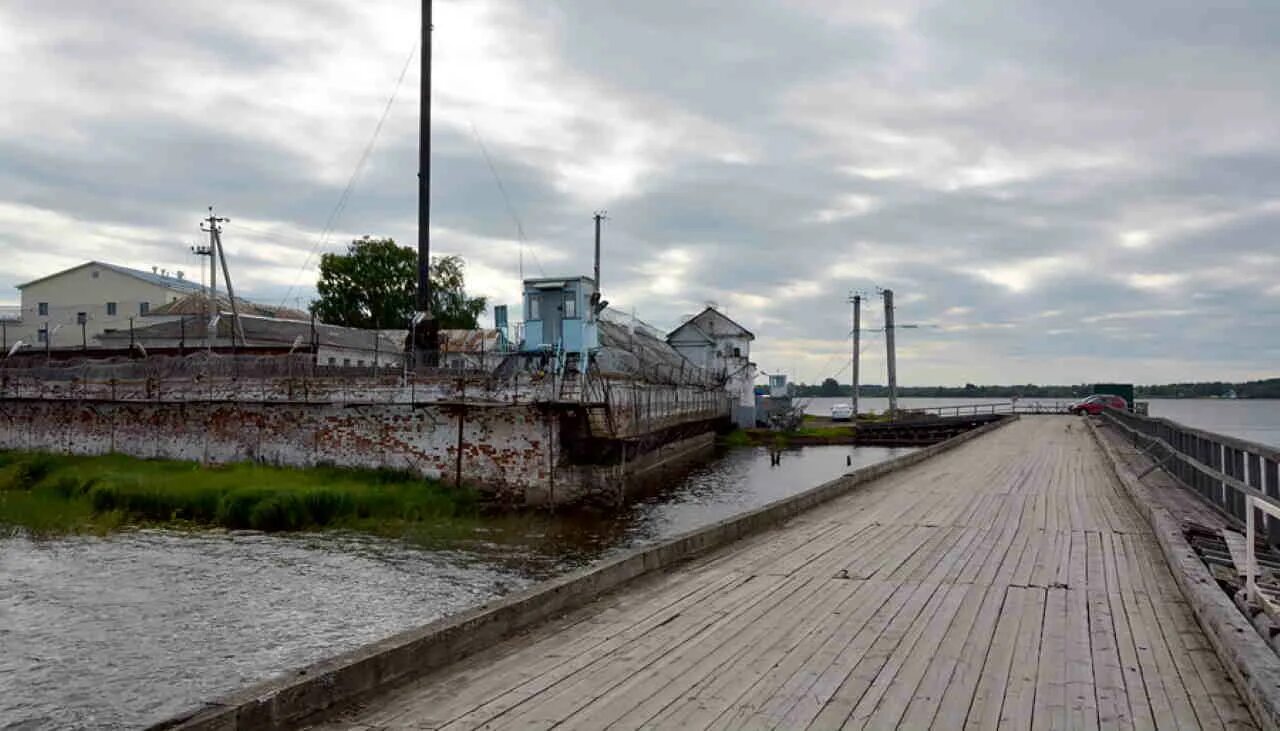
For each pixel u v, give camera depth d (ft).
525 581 54.80
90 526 70.85
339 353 144.36
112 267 210.79
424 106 116.98
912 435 180.55
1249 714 16.63
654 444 115.65
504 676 19.75
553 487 82.12
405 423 86.79
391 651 19.29
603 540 68.28
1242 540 30.86
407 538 67.92
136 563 58.85
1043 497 51.78
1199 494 45.50
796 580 29.48
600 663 20.57
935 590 27.63
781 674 19.48
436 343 112.88
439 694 18.61
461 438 84.74
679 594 27.58
